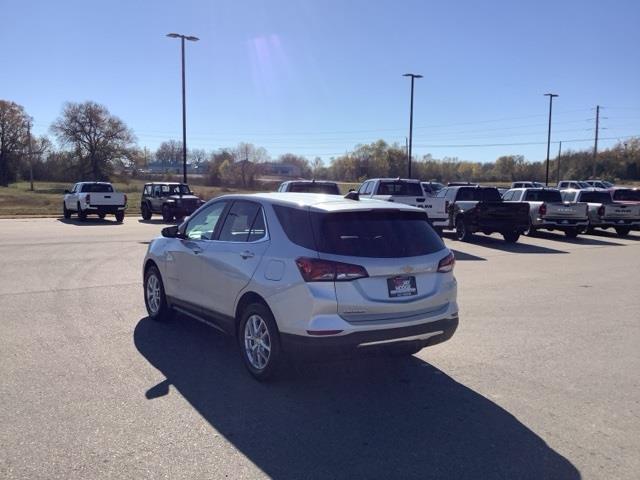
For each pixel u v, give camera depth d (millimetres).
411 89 41406
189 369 5434
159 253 6980
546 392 4988
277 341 4902
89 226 23750
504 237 19125
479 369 5586
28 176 90812
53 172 91375
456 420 4363
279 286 4797
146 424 4184
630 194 23984
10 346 6062
